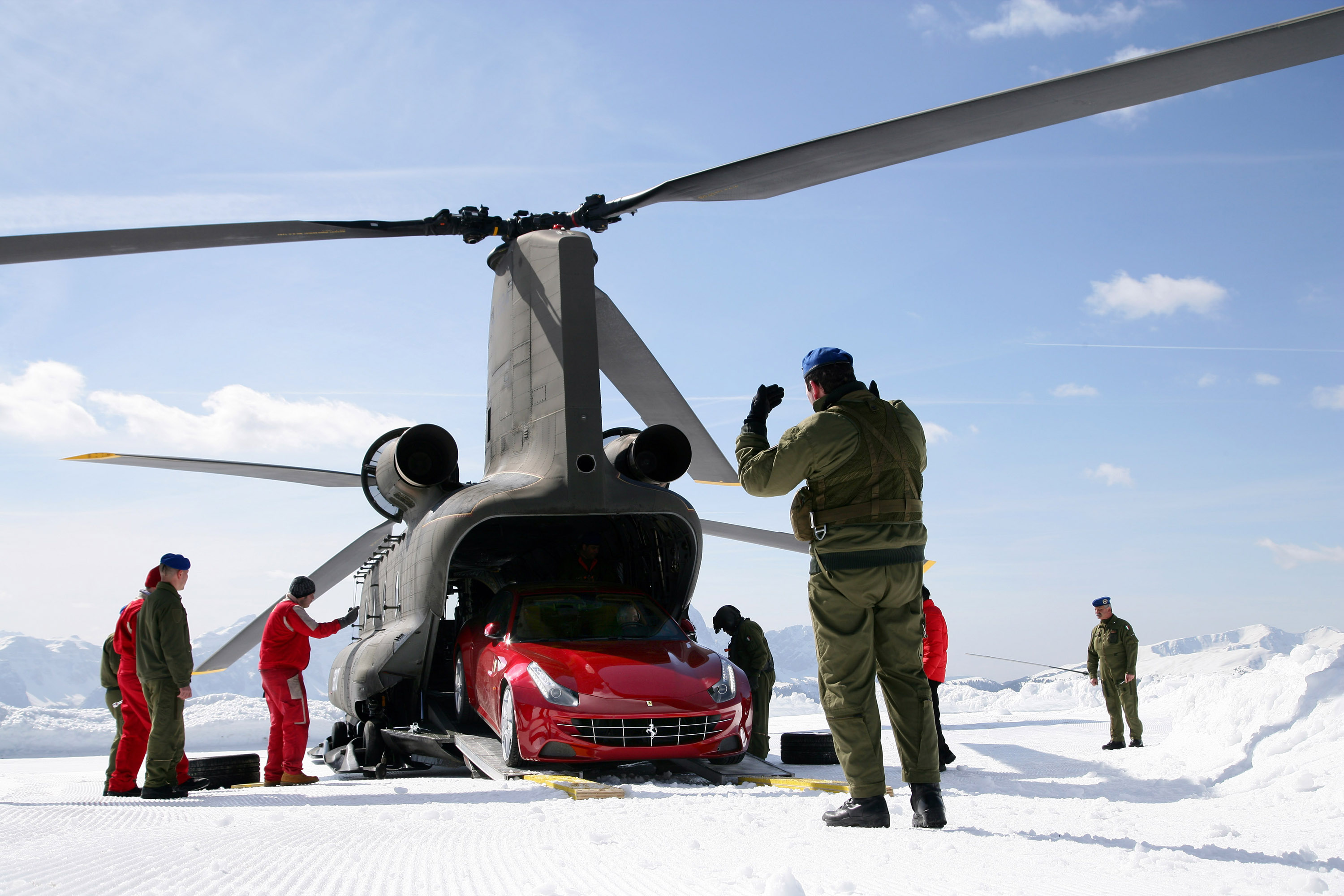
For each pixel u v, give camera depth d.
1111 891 1.94
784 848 2.57
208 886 2.12
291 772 6.82
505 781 5.58
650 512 7.10
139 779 7.88
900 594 2.94
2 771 10.32
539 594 7.26
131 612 5.97
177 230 6.16
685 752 5.84
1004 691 19.31
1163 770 6.33
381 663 7.95
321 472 9.42
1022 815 3.47
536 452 7.23
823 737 7.21
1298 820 3.46
